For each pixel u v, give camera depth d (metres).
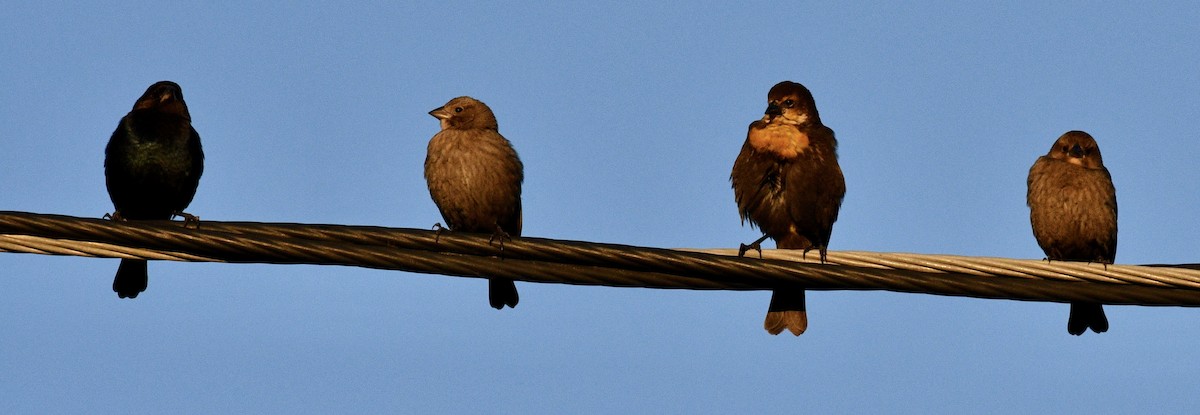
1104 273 10.03
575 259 10.21
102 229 10.03
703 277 10.23
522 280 10.28
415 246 10.46
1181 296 10.00
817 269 10.04
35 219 9.98
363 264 10.10
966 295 10.04
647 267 10.18
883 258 10.48
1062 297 10.05
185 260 10.34
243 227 10.48
